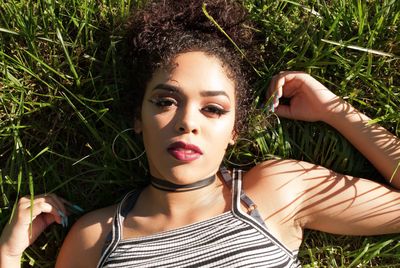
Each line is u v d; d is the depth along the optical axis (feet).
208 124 4.13
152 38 4.40
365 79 4.81
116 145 4.92
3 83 4.88
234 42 4.52
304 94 4.76
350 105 4.70
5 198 4.86
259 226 4.27
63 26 4.99
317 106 4.70
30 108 4.98
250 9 4.95
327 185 4.49
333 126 4.75
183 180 4.16
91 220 4.53
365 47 4.84
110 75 4.91
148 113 4.21
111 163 4.91
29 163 4.91
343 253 4.90
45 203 4.61
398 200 4.47
